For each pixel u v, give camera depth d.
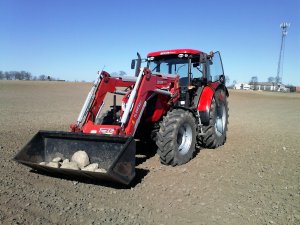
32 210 4.12
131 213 4.14
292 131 11.88
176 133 6.03
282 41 62.91
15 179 5.29
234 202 4.61
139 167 6.14
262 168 6.39
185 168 6.14
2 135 9.06
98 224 3.81
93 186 5.09
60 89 39.97
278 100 37.50
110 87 6.36
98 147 5.32
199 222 3.97
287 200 4.74
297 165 6.70
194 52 7.41
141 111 5.84
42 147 5.67
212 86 7.86
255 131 11.62
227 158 7.09
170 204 4.47
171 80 6.76
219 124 8.47
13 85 40.91
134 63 8.20
